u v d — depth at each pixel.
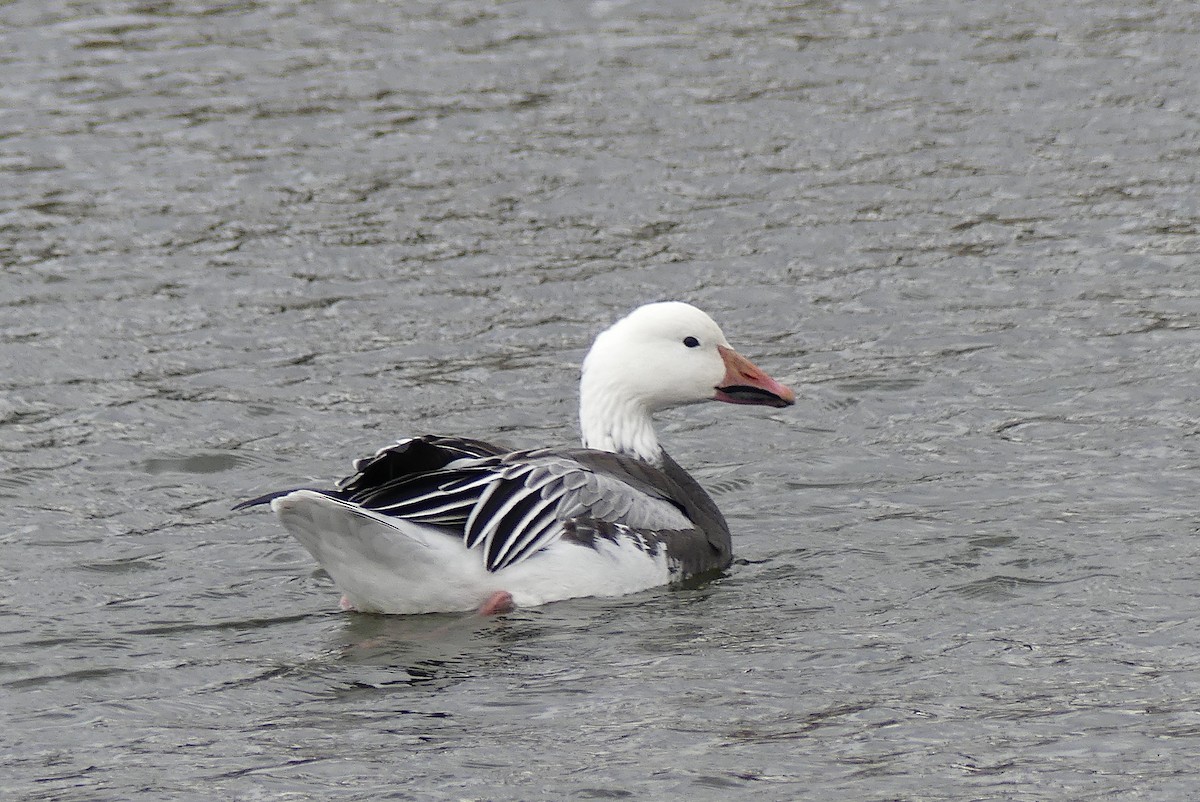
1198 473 13.79
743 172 23.17
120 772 8.95
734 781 8.59
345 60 28.31
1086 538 12.46
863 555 12.41
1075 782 8.48
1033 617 10.94
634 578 11.70
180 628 11.27
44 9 31.31
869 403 16.05
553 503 11.50
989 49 28.47
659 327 12.73
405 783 8.68
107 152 24.17
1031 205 21.75
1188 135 24.17
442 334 18.20
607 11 31.05
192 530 13.36
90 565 12.59
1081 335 17.52
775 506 13.65
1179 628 10.60
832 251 20.44
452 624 11.13
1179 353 16.84
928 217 21.42
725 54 28.41
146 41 29.41
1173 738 8.95
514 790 8.56
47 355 17.59
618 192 22.52
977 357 17.08
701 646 10.59
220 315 18.73
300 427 15.75
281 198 22.52
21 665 10.61
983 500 13.48
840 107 25.75
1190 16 30.06
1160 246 20.16
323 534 10.99
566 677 10.12
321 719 9.61
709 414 16.08
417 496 11.18
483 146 24.34
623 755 8.94
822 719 9.35
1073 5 31.11
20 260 20.38
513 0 31.83
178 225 21.58
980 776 8.58
